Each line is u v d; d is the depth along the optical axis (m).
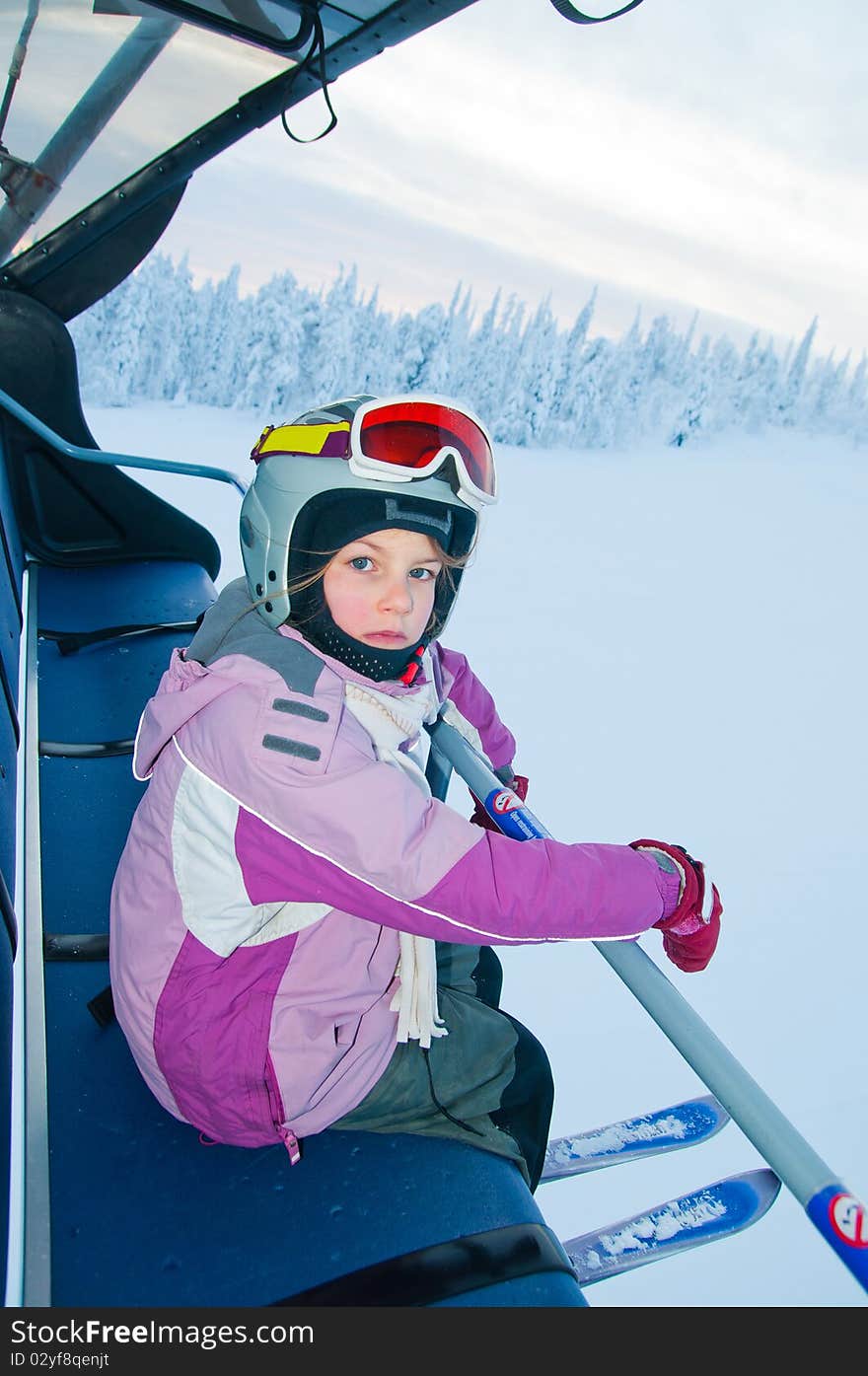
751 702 7.33
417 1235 1.05
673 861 1.03
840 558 13.35
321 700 0.94
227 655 0.99
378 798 0.89
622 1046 3.57
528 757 5.82
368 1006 1.08
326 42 2.26
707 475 18.97
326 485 0.97
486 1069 1.22
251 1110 1.01
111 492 3.02
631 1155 1.27
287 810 0.90
